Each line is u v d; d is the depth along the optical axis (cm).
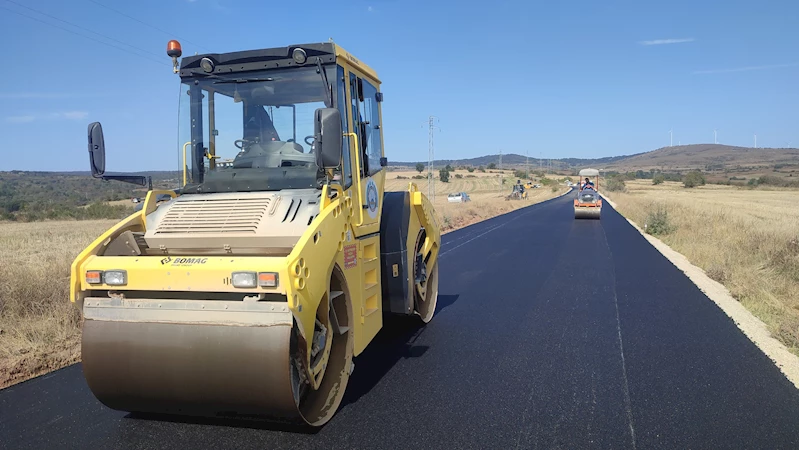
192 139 579
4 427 493
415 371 639
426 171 16338
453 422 503
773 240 1477
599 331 797
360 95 626
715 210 3022
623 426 492
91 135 520
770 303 942
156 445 460
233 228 471
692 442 461
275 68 561
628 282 1170
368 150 629
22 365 647
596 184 4169
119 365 448
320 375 485
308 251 434
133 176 541
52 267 1030
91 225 3519
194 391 443
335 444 461
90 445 459
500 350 714
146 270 438
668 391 571
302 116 557
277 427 493
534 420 506
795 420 501
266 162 550
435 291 882
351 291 536
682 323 837
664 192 8400
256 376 426
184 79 584
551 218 3384
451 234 2291
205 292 440
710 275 1245
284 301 431
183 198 515
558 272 1302
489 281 1195
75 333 768
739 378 605
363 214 584
